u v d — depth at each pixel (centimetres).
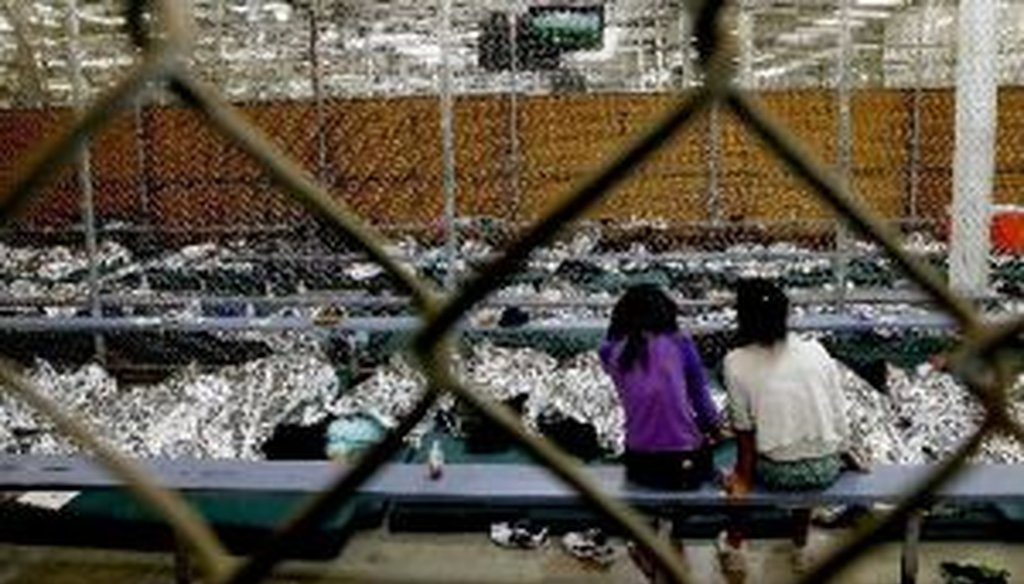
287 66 1938
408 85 2062
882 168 1562
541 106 1577
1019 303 1088
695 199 1519
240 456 904
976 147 1057
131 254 1517
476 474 681
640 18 1777
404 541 738
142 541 732
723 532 691
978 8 1046
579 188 85
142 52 77
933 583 661
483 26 1325
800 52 2622
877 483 633
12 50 1956
